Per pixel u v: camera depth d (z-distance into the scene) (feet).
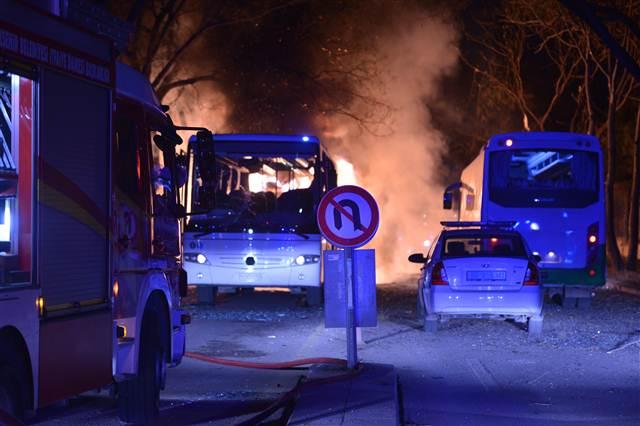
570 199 85.76
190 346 57.31
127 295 30.68
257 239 79.82
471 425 35.53
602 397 41.14
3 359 23.09
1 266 22.99
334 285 45.50
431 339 60.34
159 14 109.50
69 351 25.86
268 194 80.59
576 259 84.89
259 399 41.09
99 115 27.84
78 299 26.50
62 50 25.68
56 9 26.43
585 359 52.19
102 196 27.96
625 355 53.67
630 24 46.16
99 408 38.58
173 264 37.29
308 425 32.65
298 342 59.21
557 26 145.89
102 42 28.12
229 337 61.62
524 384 44.34
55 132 25.32
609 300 91.50
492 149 87.04
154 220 33.91
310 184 80.64
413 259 71.05
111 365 28.48
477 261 61.05
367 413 34.78
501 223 65.26
